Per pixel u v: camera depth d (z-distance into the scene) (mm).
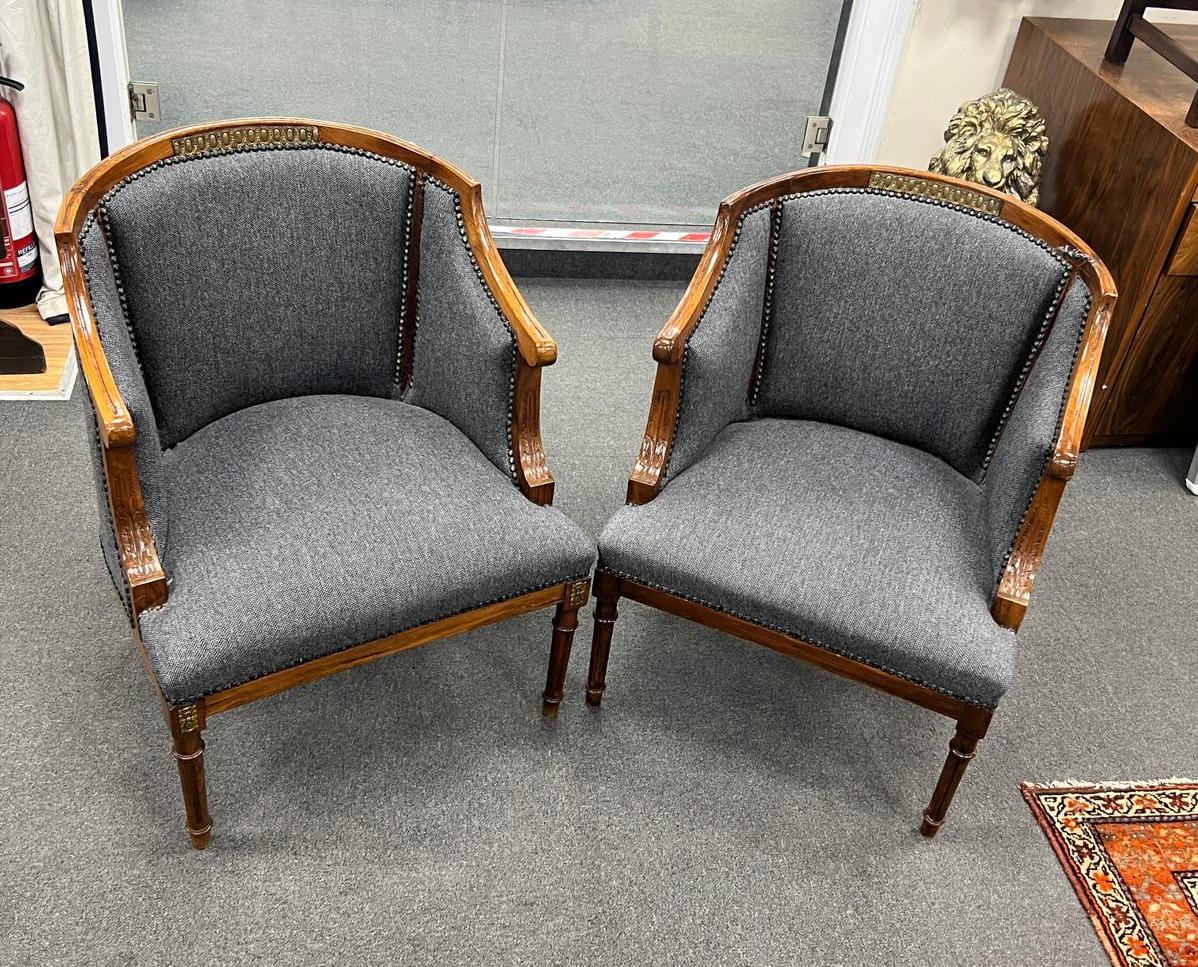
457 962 1413
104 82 2516
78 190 1363
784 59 2791
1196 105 2053
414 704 1742
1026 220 1620
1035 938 1515
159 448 1389
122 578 1390
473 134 2820
